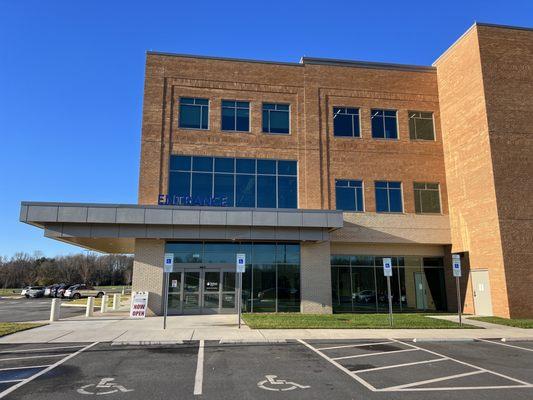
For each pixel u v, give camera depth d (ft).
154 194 75.25
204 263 74.18
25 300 152.25
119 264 372.79
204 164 78.48
